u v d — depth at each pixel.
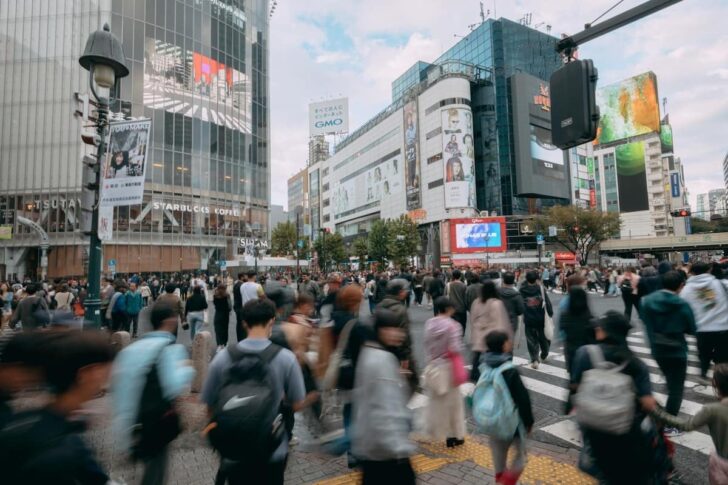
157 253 38.75
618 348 2.81
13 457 1.45
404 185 68.56
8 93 38.47
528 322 7.88
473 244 56.28
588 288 26.36
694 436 4.70
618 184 94.25
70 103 38.03
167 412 2.78
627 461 2.62
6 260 37.12
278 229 61.75
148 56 38.75
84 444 1.64
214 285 31.92
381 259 56.69
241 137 46.06
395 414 2.45
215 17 44.06
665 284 4.68
